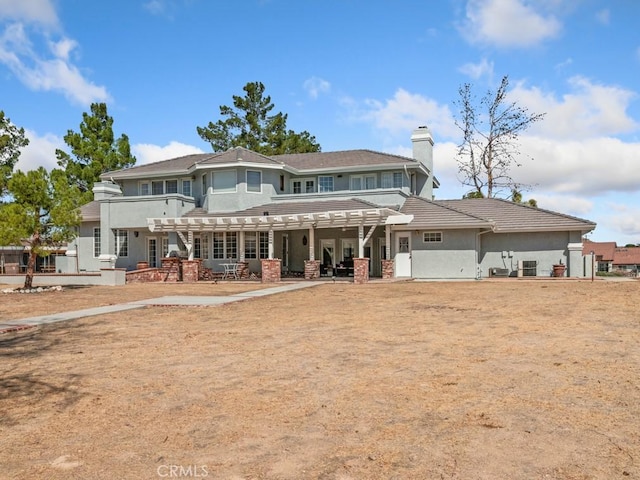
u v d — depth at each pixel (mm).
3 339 10062
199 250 28625
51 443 4680
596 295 15094
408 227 24766
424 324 10602
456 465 4008
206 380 6668
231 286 22141
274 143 51062
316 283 22688
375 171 29109
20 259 39312
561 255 25828
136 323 11680
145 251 30219
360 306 13922
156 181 31422
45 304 15859
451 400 5574
